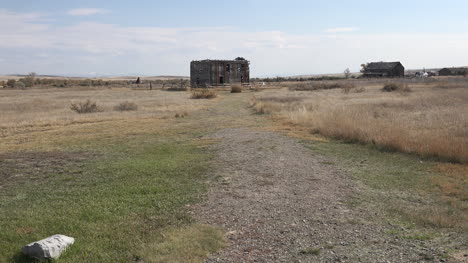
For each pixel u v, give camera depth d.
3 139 19.30
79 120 26.39
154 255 5.84
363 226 7.20
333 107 26.89
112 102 42.91
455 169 11.58
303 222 7.40
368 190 9.71
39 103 42.44
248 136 18.30
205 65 77.19
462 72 126.81
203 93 50.34
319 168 12.02
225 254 5.99
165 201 8.62
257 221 7.44
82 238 6.48
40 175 11.62
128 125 23.78
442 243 6.36
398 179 10.75
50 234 6.71
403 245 6.28
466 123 18.58
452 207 8.44
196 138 18.42
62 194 9.41
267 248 6.21
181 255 5.85
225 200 8.72
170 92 65.12
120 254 5.92
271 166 12.12
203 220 7.49
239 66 81.44
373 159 13.27
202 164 12.41
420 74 127.69
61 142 17.88
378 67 122.94
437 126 18.19
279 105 32.09
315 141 16.77
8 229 6.95
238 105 38.28
